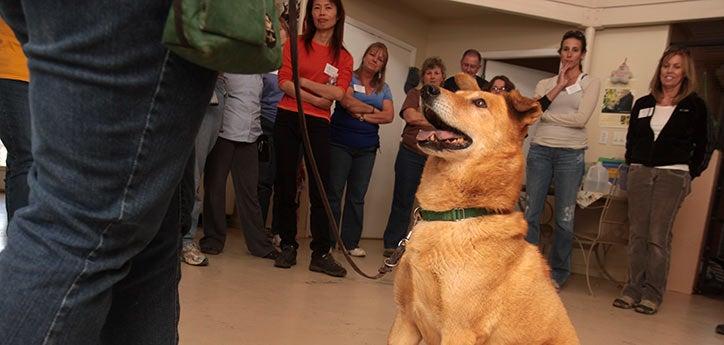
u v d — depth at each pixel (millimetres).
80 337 759
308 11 3537
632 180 3875
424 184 1674
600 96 5418
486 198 1573
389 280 3555
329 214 1501
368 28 5652
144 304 1036
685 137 3648
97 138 702
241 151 3715
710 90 5570
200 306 2383
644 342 2895
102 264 752
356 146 4125
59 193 713
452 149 1580
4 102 1706
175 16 658
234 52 711
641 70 5223
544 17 5398
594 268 5309
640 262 3830
